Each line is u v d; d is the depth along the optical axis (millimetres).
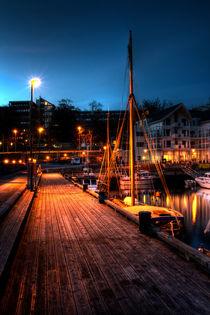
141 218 6910
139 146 56719
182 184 45781
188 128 58031
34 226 7727
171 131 57250
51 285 3834
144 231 6859
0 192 13000
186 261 4828
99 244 5895
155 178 41562
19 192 13008
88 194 16391
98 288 3729
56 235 6691
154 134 57312
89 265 4625
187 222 18719
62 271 4355
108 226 7691
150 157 56062
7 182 20516
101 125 92438
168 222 11922
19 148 72500
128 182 39250
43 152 68812
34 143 78750
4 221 7195
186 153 58094
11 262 4762
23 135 75062
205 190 37562
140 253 5273
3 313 3084
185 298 3449
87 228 7445
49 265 4625
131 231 7078
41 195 15797
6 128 75062
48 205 11891
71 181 27594
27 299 3424
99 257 5039
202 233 15789
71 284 3861
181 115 58781
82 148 79312
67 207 11320
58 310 3156
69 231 7102
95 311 3135
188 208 24391
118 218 8891
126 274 4227
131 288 3729
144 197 32219
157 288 3730
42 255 5160
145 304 3293
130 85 16047
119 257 5035
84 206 11578
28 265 4629
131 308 3199
